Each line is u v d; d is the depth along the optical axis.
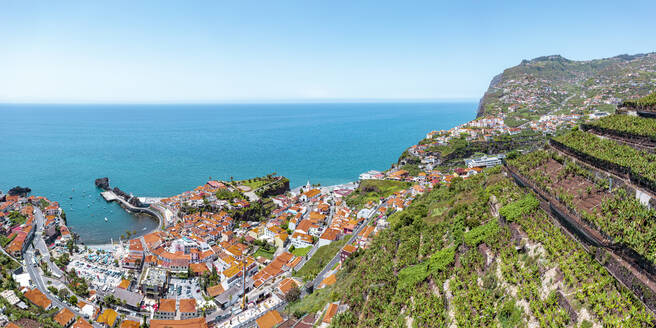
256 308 115.50
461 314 63.69
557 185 81.06
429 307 69.94
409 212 123.88
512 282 63.34
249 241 169.75
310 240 163.75
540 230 68.44
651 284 48.41
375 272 93.88
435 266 79.69
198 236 165.88
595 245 58.12
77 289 125.00
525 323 56.31
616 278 52.34
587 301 51.50
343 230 164.62
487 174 123.25
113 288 128.00
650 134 80.62
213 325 110.19
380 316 77.69
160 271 138.62
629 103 105.56
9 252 149.50
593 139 94.12
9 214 190.38
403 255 94.00
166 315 113.88
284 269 142.00
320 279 126.38
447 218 103.00
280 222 186.88
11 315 102.94
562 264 58.19
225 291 123.50
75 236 177.25
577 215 65.88
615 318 47.09
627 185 67.25
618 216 61.75
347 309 89.25
